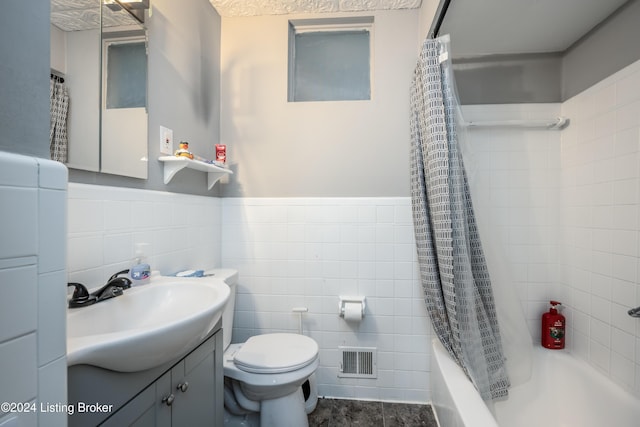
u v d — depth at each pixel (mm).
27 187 411
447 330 1380
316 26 1821
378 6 1675
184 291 1011
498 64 1675
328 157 1736
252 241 1774
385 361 1695
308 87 1836
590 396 1314
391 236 1697
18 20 413
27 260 411
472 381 1229
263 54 1768
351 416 1559
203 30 1601
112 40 1001
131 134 1080
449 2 1268
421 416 1555
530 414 1396
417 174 1493
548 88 1646
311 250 1742
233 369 1289
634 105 1202
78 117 873
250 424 1397
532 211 1656
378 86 1709
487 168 1674
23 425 404
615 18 1298
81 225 884
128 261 1062
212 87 1698
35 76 438
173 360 843
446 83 1288
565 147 1603
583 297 1457
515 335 1445
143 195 1140
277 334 1543
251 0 1639
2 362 379
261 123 1769
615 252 1280
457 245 1250
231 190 1788
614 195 1289
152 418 758
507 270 1509
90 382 587
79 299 769
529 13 1343
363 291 1710
